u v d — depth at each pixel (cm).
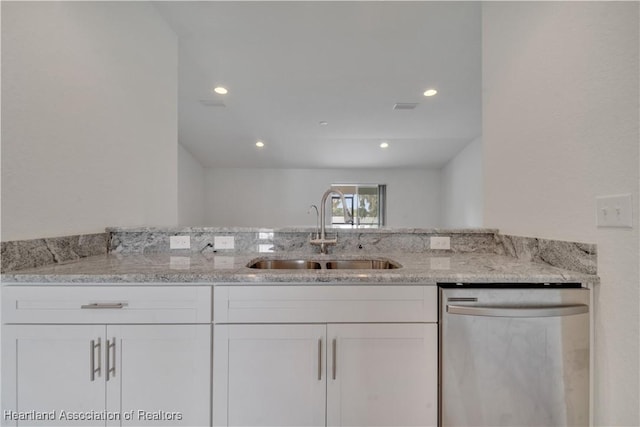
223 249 162
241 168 675
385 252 164
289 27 203
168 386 98
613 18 89
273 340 99
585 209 99
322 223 164
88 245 136
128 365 98
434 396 100
